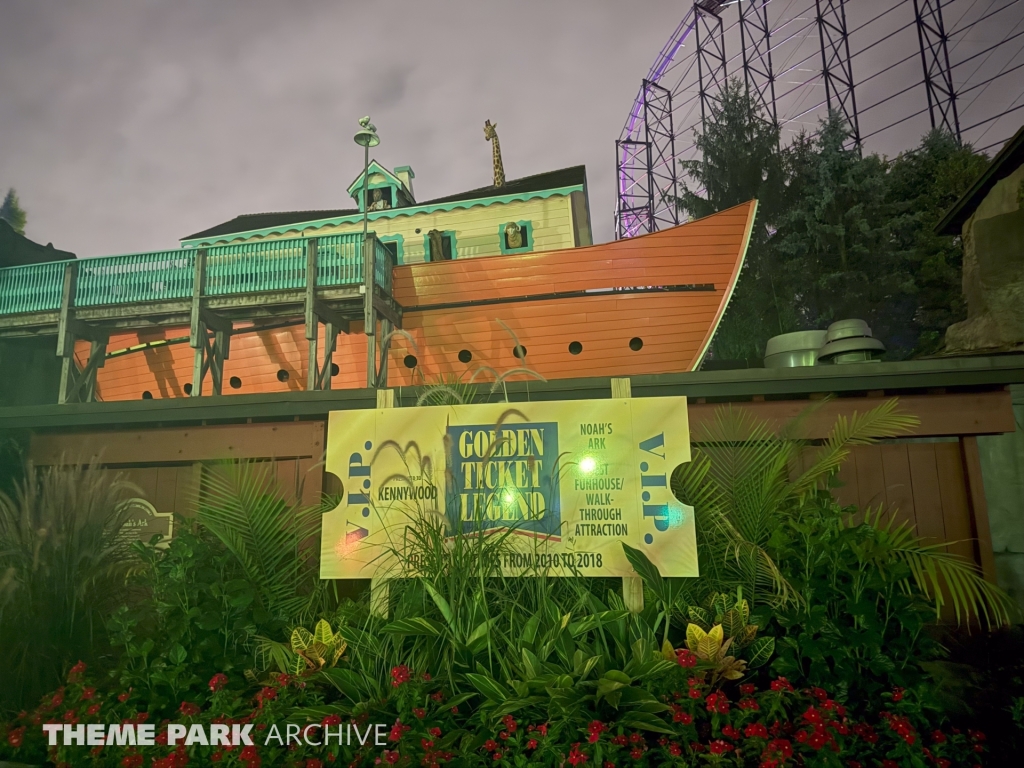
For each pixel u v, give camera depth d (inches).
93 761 121.7
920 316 939.3
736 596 142.8
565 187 637.9
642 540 144.1
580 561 144.0
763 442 179.6
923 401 193.6
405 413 157.2
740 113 1186.0
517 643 131.3
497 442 151.6
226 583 147.9
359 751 116.6
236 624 146.4
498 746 115.6
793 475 190.5
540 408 152.9
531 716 121.0
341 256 462.9
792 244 990.4
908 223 964.6
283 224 725.3
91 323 510.9
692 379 197.3
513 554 144.8
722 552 152.8
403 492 152.6
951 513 191.6
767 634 140.5
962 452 193.5
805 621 129.3
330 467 156.4
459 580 137.5
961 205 457.4
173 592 145.4
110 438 227.3
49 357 577.3
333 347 480.1
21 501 171.9
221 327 506.3
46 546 163.3
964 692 145.1
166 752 120.5
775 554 142.9
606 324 464.4
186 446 221.6
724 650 124.5
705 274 459.8
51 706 136.4
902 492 193.9
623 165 1777.8
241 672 142.3
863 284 934.4
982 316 429.1
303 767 115.0
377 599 148.4
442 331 484.7
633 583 142.7
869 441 171.9
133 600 177.3
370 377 440.1
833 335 299.1
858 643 126.0
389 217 681.6
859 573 134.6
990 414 190.4
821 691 118.4
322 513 168.1
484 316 480.4
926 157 1063.0
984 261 424.8
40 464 228.7
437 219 670.5
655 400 151.3
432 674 133.4
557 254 475.8
